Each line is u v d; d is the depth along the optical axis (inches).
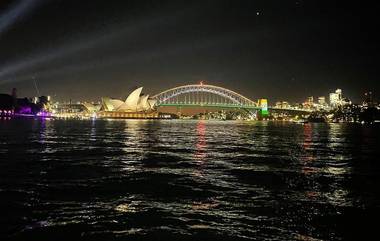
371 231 550.0
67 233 514.9
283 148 2127.2
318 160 1512.1
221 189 831.7
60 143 2128.4
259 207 671.1
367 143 2682.1
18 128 4018.2
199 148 2006.6
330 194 801.6
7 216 582.6
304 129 6067.9
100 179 930.1
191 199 724.0
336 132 4960.6
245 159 1497.3
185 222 571.2
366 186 909.2
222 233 525.3
